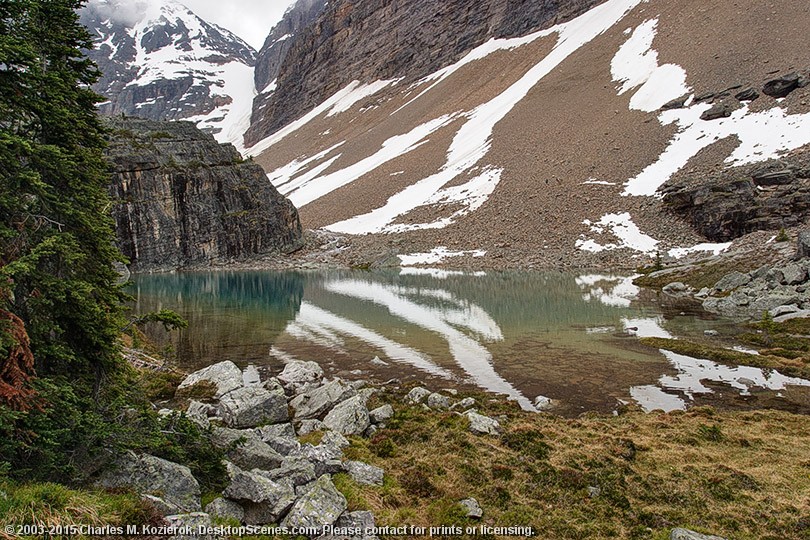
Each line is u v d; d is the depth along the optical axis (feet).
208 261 360.89
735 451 57.98
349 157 613.52
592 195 331.98
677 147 340.59
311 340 125.70
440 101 633.61
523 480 49.01
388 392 83.92
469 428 62.75
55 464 32.68
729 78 373.40
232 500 37.09
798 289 153.69
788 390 84.79
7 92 35.83
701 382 89.71
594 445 58.85
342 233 412.16
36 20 40.24
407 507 43.52
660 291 201.36
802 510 43.70
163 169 342.44
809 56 346.33
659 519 42.47
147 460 36.88
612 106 427.33
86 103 43.78
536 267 278.05
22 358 33.40
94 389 41.45
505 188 380.58
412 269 304.09
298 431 63.16
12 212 35.70
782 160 272.31
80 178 43.01
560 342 121.19
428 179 455.22
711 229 267.59
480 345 119.03
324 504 37.63
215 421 62.64
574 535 40.27
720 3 468.75
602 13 598.34
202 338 128.57
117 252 44.04
